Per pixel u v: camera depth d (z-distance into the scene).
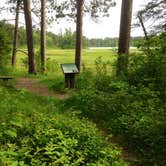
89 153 6.47
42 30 30.20
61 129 7.44
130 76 13.16
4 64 27.89
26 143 6.20
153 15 17.53
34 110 9.52
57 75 27.17
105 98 11.42
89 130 7.83
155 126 8.30
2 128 6.57
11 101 10.48
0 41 26.94
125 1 16.44
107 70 16.91
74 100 12.49
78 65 24.30
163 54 12.23
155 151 7.54
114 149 7.42
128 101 10.91
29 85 19.89
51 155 5.84
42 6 30.00
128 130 8.72
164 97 10.91
